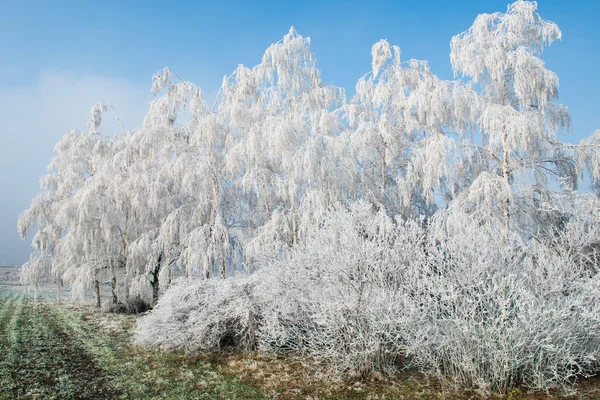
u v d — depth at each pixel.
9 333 10.07
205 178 12.88
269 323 7.48
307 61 14.29
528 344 5.41
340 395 5.57
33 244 16.50
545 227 10.52
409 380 6.00
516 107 11.67
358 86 15.20
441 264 5.99
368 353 6.13
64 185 16.97
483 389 5.35
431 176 11.42
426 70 14.47
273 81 13.77
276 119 11.76
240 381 6.27
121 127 17.80
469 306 5.52
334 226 7.16
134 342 8.85
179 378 6.44
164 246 14.06
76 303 17.73
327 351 6.54
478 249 6.03
